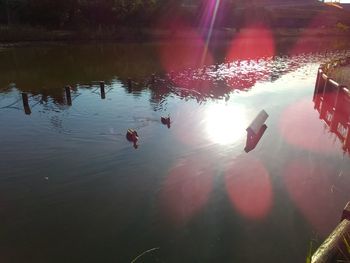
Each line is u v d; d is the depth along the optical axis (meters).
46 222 7.71
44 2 51.28
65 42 47.31
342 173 9.95
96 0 56.16
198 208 8.20
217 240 7.10
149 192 8.90
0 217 7.90
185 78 25.12
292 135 12.98
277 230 7.39
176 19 60.25
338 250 5.14
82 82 23.42
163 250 6.83
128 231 7.39
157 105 17.34
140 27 58.28
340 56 40.25
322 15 84.44
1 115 15.76
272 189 9.05
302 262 6.50
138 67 29.92
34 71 27.56
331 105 15.97
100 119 14.99
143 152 11.31
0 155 11.24
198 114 15.68
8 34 44.66
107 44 47.44
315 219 7.77
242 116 15.42
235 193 8.87
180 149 11.56
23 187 9.21
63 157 11.03
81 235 7.27
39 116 15.55
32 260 6.60
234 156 11.05
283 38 64.31
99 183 9.38
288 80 25.20
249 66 31.95
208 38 57.28
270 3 101.31
